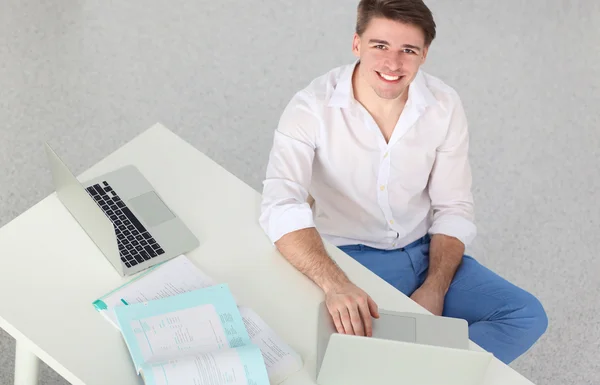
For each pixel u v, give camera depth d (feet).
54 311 6.46
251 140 11.60
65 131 11.37
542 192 11.45
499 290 7.91
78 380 6.04
